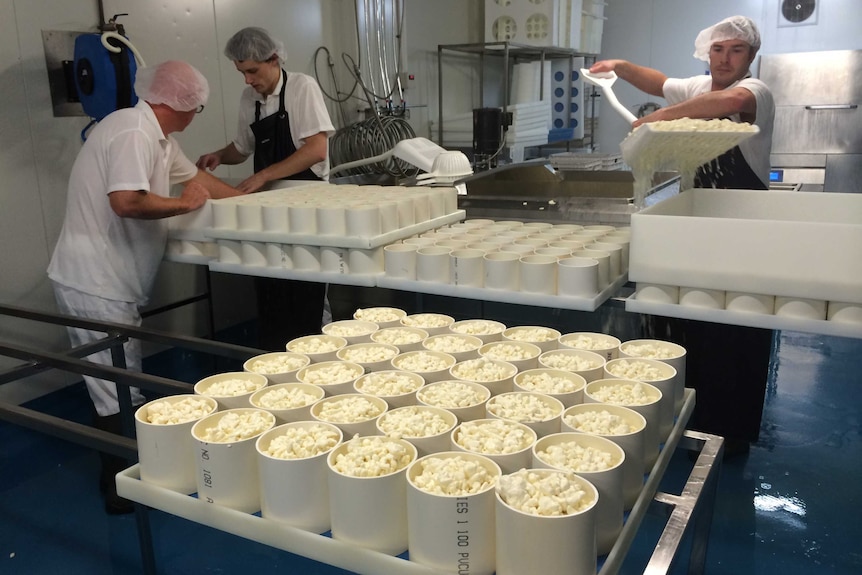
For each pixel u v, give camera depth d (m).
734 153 2.55
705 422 2.60
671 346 1.42
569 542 0.85
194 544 2.15
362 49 4.55
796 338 3.85
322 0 4.39
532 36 5.07
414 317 1.74
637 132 1.81
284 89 3.13
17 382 3.12
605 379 1.27
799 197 1.94
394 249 2.02
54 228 3.15
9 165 2.95
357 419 1.15
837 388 3.20
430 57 5.24
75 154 3.19
